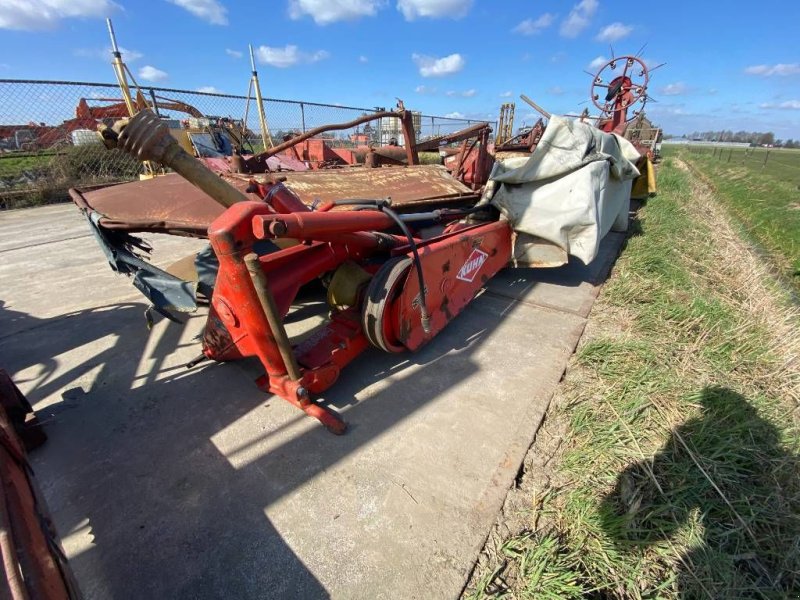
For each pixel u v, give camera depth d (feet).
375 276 7.64
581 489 5.96
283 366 7.10
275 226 5.39
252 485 6.15
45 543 3.16
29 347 9.91
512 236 11.94
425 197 11.80
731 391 7.79
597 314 11.60
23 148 34.78
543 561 4.97
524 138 28.04
